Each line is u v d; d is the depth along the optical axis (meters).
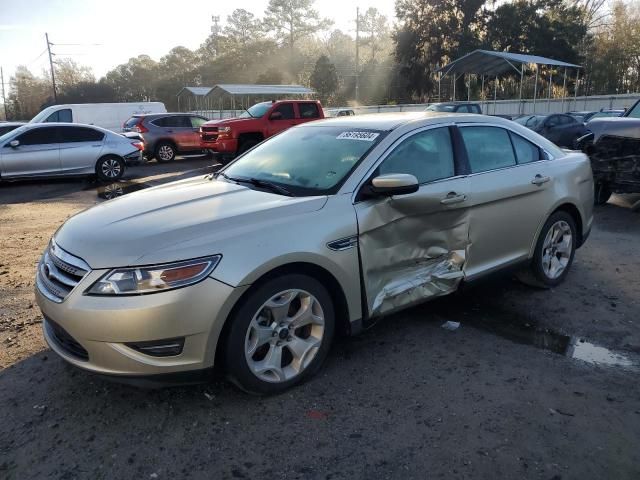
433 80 48.22
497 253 4.41
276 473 2.63
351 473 2.62
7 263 6.15
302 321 3.30
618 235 7.24
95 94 77.81
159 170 16.73
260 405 3.18
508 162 4.55
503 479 2.57
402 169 3.81
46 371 3.59
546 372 3.56
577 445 2.81
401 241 3.73
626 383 3.42
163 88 81.62
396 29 47.56
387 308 3.70
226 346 3.02
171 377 2.90
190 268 2.85
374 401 3.22
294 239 3.15
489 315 4.50
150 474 2.63
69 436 2.92
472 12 44.75
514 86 50.19
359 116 4.71
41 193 12.09
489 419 3.04
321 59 60.19
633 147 8.27
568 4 51.66
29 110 84.88
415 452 2.77
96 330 2.80
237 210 3.28
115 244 2.96
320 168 3.83
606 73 52.72
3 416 3.11
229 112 40.94
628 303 4.75
